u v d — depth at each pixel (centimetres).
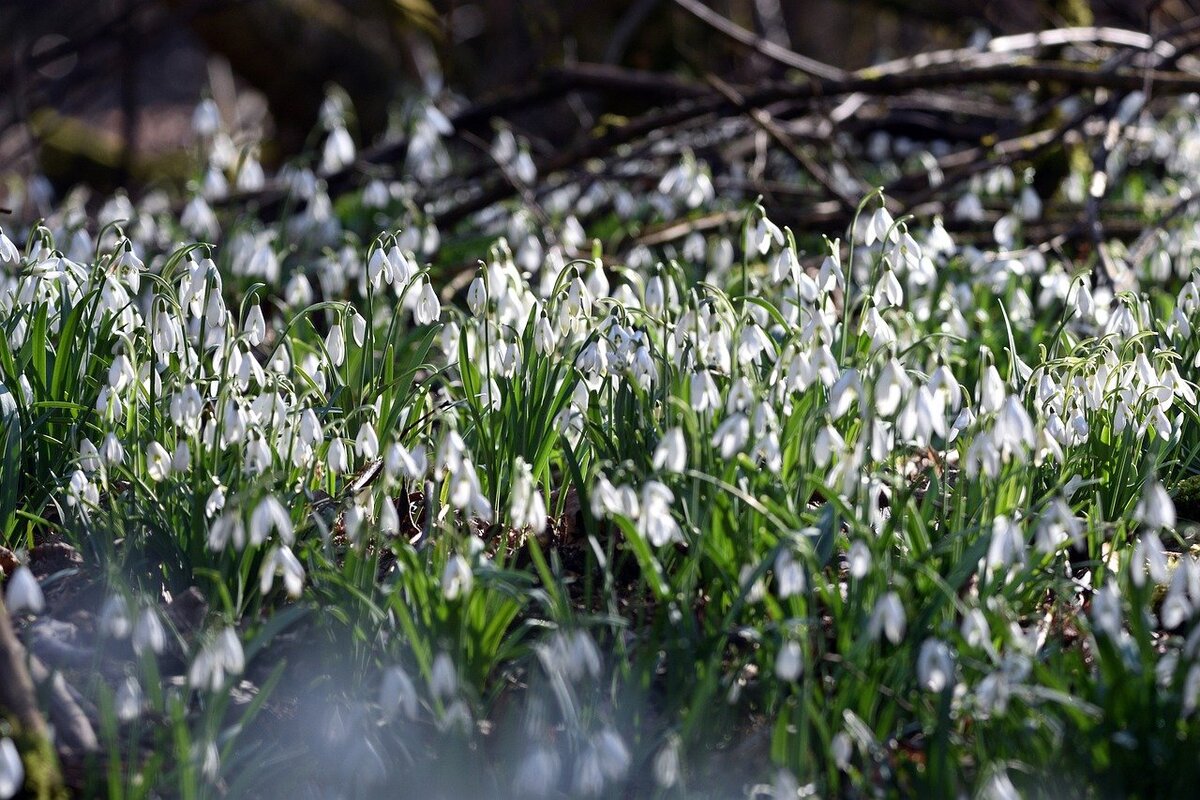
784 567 269
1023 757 271
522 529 382
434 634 294
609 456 366
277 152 1435
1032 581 323
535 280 719
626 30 1210
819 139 840
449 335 400
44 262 405
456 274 665
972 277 577
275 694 315
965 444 356
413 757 284
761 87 768
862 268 583
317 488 389
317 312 659
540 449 389
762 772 277
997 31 1105
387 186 845
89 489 346
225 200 841
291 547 339
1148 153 853
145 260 719
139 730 298
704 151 859
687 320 357
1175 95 784
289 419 361
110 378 347
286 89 1365
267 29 1321
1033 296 634
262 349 547
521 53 1444
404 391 404
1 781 241
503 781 272
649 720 303
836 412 312
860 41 1812
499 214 777
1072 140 811
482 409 391
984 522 319
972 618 274
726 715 292
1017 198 795
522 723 283
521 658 314
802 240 752
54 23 1795
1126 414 373
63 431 399
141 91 2211
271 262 529
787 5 1780
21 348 395
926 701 291
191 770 255
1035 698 275
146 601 274
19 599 271
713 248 615
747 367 354
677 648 292
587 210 798
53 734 283
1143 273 644
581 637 266
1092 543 356
